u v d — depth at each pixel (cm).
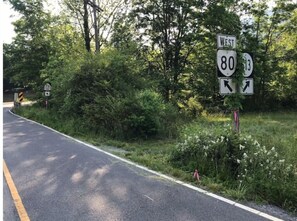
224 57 752
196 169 744
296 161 768
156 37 2644
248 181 630
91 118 1530
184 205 555
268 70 3083
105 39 2889
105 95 1669
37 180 714
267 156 711
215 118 2191
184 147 841
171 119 1529
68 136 1408
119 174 760
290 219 494
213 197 595
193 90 2612
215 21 2464
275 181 618
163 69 2647
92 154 998
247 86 786
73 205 561
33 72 3384
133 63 1944
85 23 2755
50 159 927
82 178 728
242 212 521
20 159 927
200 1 2503
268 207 547
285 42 3225
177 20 2595
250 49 2969
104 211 532
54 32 3105
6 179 721
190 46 2636
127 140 1323
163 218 500
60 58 2602
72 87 1802
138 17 2669
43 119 2103
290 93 3167
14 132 1548
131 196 604
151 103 1406
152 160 880
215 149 765
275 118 2225
